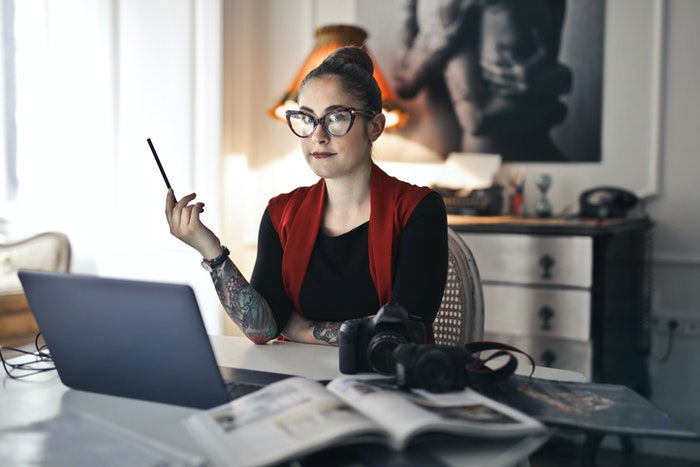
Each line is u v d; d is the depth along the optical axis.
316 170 1.38
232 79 3.32
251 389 1.00
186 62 3.23
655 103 2.96
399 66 3.31
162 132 3.30
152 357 0.94
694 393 3.00
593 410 0.88
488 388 0.97
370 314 1.42
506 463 0.74
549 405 0.90
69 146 3.59
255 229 3.61
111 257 3.44
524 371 1.17
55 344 1.01
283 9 3.52
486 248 2.66
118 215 3.41
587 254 2.49
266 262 1.50
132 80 3.35
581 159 3.08
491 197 3.00
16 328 1.96
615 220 2.76
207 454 0.75
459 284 1.58
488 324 2.68
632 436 0.80
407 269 1.38
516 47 3.13
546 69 3.10
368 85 1.38
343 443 0.74
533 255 2.58
